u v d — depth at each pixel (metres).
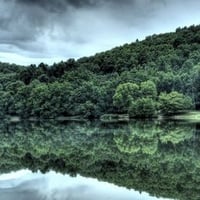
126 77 152.25
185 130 82.62
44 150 58.12
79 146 60.75
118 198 28.61
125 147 57.09
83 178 36.28
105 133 81.19
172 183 32.56
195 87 132.88
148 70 172.12
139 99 126.19
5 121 160.88
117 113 141.00
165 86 144.00
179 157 45.78
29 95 169.75
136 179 34.69
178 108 124.50
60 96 155.50
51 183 34.53
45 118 160.25
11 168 43.09
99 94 144.25
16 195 30.03
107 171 39.28
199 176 35.09
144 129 88.50
